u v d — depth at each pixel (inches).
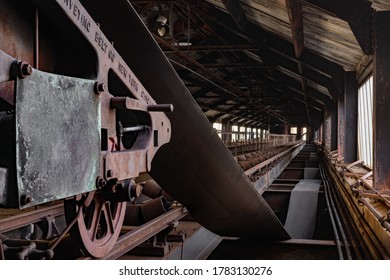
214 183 206.1
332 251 278.7
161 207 221.1
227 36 558.6
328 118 833.5
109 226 135.9
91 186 92.0
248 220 255.0
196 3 463.8
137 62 142.8
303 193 506.9
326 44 417.7
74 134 84.4
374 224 208.2
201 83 974.4
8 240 105.0
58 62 109.2
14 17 91.4
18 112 68.1
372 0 244.2
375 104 249.4
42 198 74.0
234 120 1900.8
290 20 324.2
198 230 253.3
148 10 445.4
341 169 440.8
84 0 125.2
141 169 124.3
